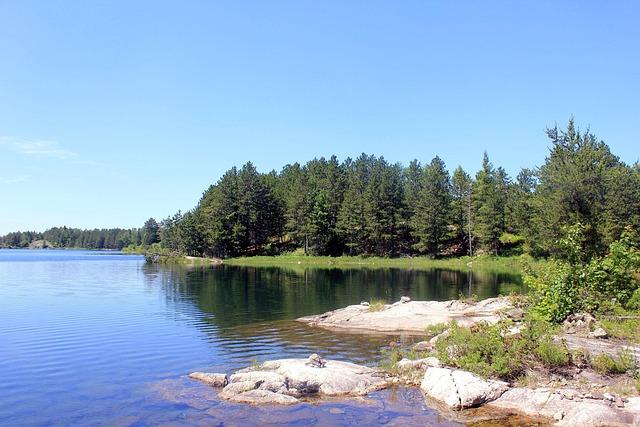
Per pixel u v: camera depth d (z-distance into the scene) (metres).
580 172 37.34
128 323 27.91
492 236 94.06
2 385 15.77
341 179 120.50
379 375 16.48
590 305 20.56
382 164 144.38
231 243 109.94
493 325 17.23
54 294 43.59
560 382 13.99
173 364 18.58
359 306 32.53
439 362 16.33
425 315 28.75
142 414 12.96
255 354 20.23
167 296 42.12
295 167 144.00
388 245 106.00
